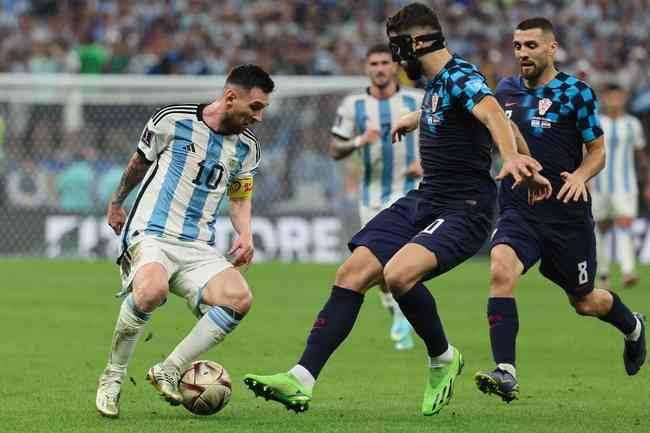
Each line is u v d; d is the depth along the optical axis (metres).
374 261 21.45
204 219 21.84
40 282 49.53
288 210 61.81
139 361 29.11
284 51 77.00
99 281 50.03
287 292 46.88
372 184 35.03
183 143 21.52
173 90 62.56
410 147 34.69
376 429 20.25
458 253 21.23
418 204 21.83
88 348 31.44
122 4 83.75
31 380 25.97
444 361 21.91
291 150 62.34
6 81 59.41
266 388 20.19
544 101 23.89
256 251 61.69
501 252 22.91
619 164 48.03
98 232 60.88
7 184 60.53
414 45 21.27
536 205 23.55
